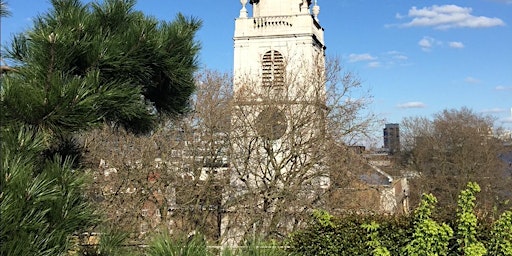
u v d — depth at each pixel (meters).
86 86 3.47
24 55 3.57
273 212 21.91
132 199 20.53
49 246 3.00
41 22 3.69
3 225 2.74
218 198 23.88
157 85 4.65
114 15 4.15
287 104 24.77
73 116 3.33
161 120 5.07
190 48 4.68
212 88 24.36
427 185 50.12
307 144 23.98
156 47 4.14
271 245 6.96
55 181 3.22
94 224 3.65
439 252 8.73
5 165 2.90
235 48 34.44
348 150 23.55
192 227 21.45
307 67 28.50
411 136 53.91
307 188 23.05
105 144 19.84
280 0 36.06
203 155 23.31
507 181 46.81
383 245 9.45
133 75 4.11
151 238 6.06
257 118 24.45
